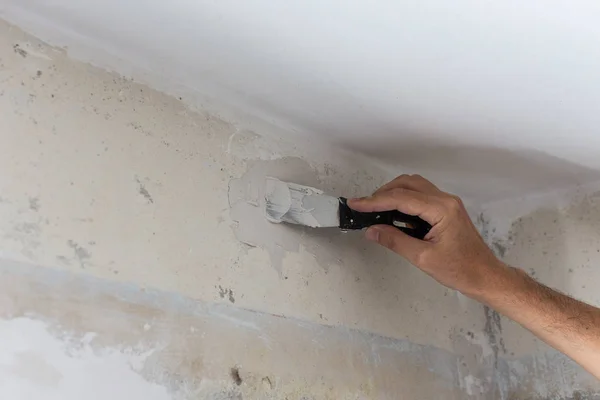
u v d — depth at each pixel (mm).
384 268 1239
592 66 937
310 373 1008
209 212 946
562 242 1409
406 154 1254
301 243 1080
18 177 742
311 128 1142
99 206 811
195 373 843
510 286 1069
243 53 907
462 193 1457
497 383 1417
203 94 1001
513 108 1070
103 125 850
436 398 1251
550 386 1353
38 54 804
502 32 855
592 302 1338
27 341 693
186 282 880
